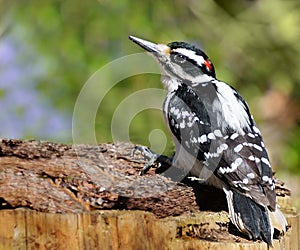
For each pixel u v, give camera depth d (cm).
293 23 1822
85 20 1586
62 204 866
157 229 867
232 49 1778
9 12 1584
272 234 903
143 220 862
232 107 992
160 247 868
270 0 1831
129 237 856
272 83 1831
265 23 1820
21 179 902
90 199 889
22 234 842
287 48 1830
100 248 851
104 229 852
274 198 925
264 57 1823
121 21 1591
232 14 1856
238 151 949
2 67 1510
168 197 934
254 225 907
